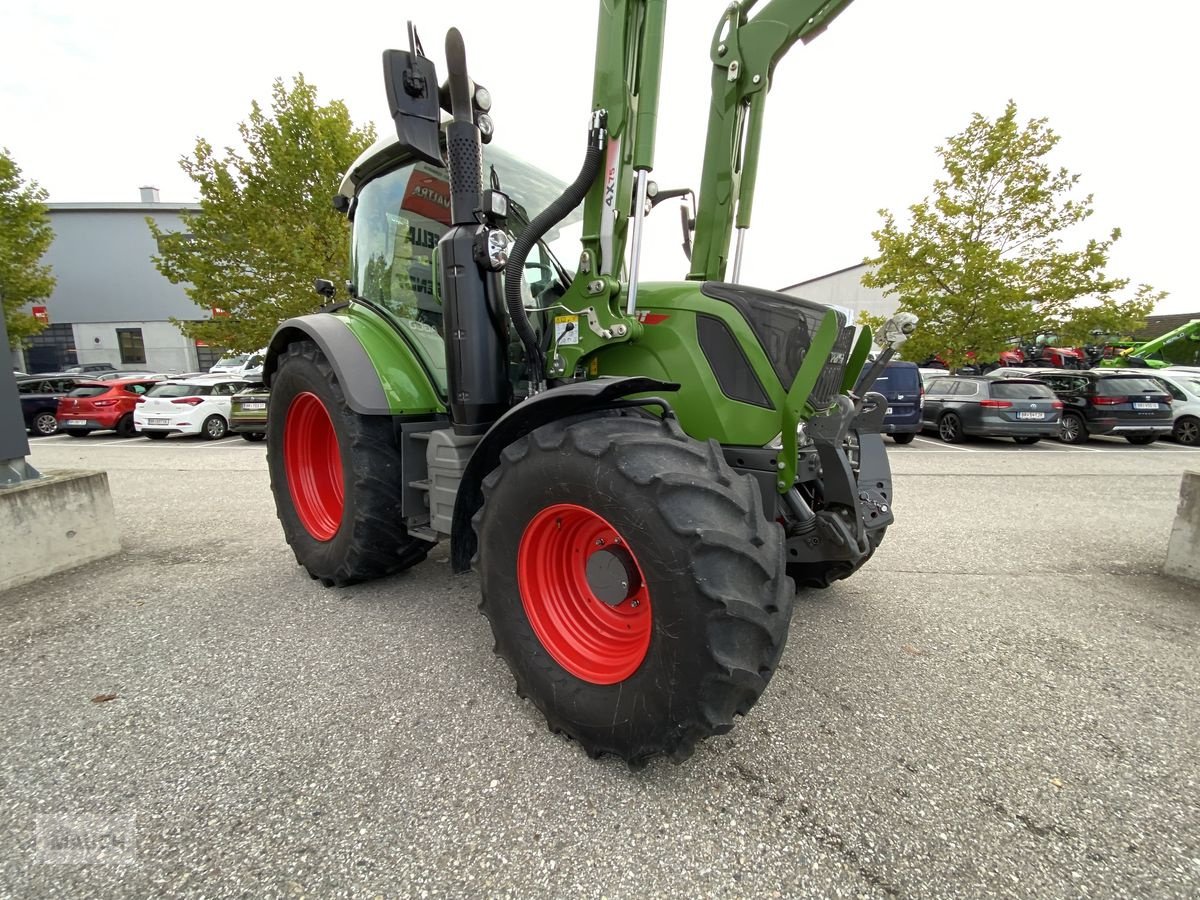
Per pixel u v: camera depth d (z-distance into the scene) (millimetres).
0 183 15898
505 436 2207
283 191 13703
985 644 2873
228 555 4090
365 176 3553
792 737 2117
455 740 2057
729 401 2322
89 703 2260
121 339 31328
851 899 1472
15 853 1569
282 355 3711
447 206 3057
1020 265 13789
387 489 3053
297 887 1477
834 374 2643
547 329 2664
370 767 1914
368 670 2514
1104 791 1867
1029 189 13516
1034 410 10906
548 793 1812
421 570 3756
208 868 1528
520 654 2102
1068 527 5094
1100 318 13734
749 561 1703
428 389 3107
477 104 2393
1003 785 1889
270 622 2977
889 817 1742
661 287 2488
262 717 2176
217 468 8141
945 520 5320
